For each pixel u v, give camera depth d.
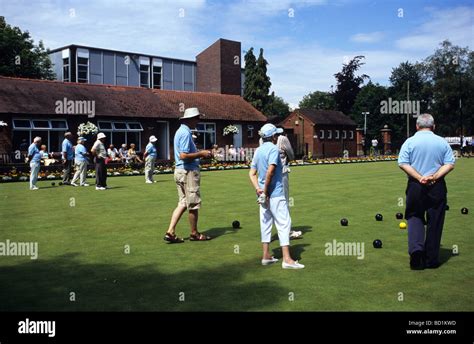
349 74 81.25
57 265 6.25
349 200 12.72
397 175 22.86
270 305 4.65
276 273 5.79
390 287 5.18
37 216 10.41
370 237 7.88
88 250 7.11
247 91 62.34
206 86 49.97
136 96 35.56
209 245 7.44
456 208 11.11
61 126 29.36
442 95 69.81
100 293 5.06
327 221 9.45
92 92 33.19
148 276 5.71
